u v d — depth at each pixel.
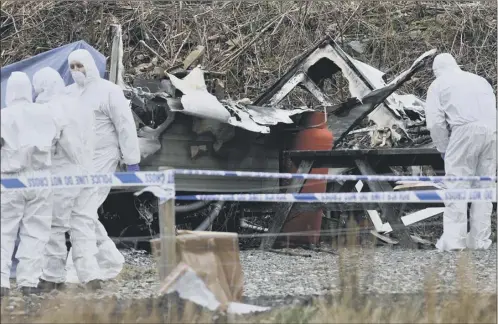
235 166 49.91
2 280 33.00
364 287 31.05
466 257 40.84
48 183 32.56
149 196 47.53
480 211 47.66
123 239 46.25
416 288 32.62
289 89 56.81
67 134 35.03
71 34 72.06
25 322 28.14
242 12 77.25
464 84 47.72
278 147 51.84
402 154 49.59
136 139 39.38
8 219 33.41
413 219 53.88
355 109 55.16
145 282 36.56
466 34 81.19
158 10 73.88
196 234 30.17
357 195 34.50
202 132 48.53
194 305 28.56
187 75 50.47
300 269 40.38
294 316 27.66
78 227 35.88
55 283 35.38
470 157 47.47
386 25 79.88
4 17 72.94
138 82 48.28
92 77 39.16
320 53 56.69
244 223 52.00
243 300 31.19
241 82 73.56
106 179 31.52
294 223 51.34
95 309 27.95
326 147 52.09
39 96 35.88
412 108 58.06
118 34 49.53
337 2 79.12
